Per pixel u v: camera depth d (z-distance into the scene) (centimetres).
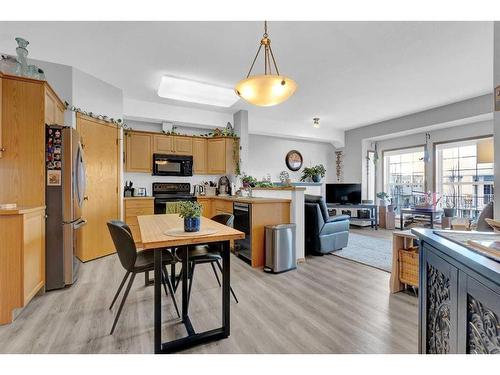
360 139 695
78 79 347
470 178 526
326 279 295
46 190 258
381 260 371
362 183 693
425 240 113
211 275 306
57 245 261
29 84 248
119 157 414
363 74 366
